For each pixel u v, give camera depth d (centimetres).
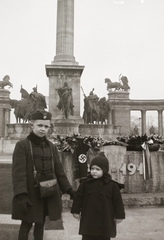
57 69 4322
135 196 1038
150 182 1124
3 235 636
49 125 556
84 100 4762
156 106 8356
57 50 4519
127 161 1119
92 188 532
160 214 923
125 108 8325
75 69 4334
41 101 4581
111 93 8444
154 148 1158
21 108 4659
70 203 991
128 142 1166
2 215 761
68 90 4041
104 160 543
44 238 653
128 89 8725
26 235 505
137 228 778
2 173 1456
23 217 492
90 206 520
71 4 4603
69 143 1131
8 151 3709
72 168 1115
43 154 536
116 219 525
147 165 1099
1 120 8275
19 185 484
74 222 842
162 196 1038
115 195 532
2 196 1047
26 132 4303
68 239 650
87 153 1155
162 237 703
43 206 514
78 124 3869
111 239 688
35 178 509
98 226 505
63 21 4519
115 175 1104
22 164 505
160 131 8262
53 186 507
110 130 4388
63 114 3991
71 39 4528
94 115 4697
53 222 795
